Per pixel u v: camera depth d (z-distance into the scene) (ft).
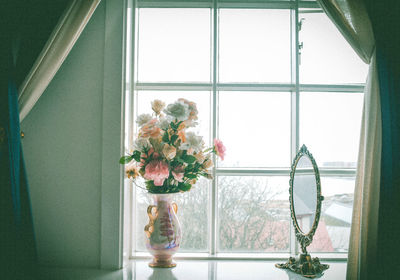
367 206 5.10
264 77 6.93
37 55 5.40
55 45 5.32
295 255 6.45
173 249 5.56
